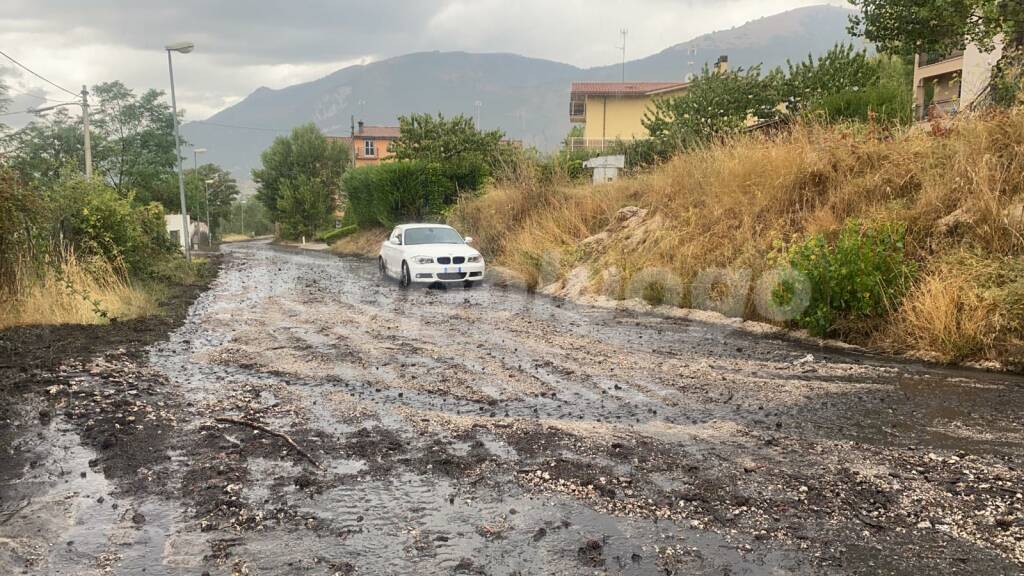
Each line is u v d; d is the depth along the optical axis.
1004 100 11.48
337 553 3.14
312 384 6.41
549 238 16.73
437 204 28.94
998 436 4.84
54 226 12.09
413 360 7.48
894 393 6.05
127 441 4.68
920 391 6.12
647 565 3.03
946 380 6.55
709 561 3.06
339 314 11.23
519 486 3.94
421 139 31.64
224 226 122.19
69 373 6.64
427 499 3.76
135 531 3.35
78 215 13.16
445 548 3.19
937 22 12.23
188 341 8.75
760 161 12.40
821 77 21.89
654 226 13.79
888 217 9.44
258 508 3.63
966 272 8.05
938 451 4.52
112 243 13.52
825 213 10.48
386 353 7.87
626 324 10.11
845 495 3.79
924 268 8.62
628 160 21.14
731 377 6.70
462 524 3.45
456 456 4.42
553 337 8.96
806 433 4.91
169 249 19.28
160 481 3.99
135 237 14.72
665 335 9.16
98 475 4.08
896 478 4.04
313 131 69.44
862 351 8.11
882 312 8.51
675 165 15.14
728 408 5.60
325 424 5.12
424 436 4.84
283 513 3.57
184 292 15.27
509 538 3.29
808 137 12.62
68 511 3.58
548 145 22.84
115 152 44.84
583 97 54.34
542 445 4.64
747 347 8.32
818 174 11.39
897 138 11.30
